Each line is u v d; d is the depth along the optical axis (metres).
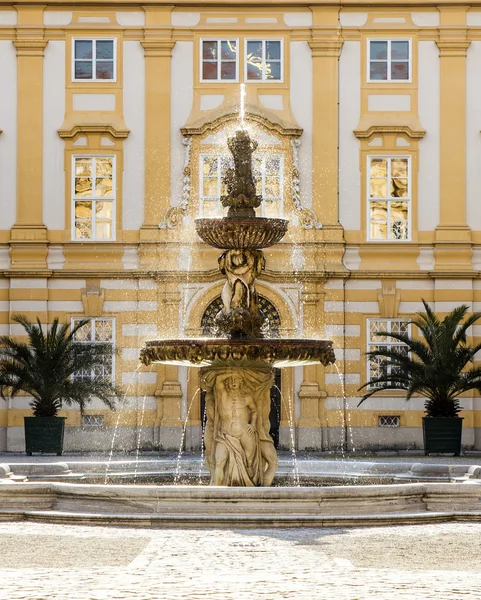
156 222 47.88
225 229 23.69
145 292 47.78
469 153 48.50
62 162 48.09
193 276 47.62
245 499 21.25
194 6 48.44
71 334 44.31
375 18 48.59
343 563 16.81
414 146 48.44
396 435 47.66
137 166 48.06
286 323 47.69
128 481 27.88
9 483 22.69
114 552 17.95
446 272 48.00
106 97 48.28
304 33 48.47
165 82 48.22
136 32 48.31
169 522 20.83
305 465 30.34
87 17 48.41
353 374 47.84
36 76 48.22
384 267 48.16
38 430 44.34
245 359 23.14
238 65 48.38
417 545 18.73
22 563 16.95
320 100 48.38
